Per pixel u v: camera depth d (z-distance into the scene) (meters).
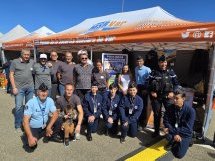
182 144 4.13
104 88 5.65
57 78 6.13
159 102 4.89
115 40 6.35
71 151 4.28
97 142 4.73
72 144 4.58
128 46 9.04
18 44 11.55
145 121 5.71
